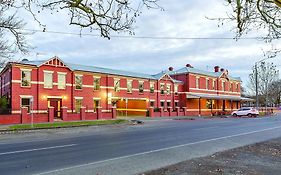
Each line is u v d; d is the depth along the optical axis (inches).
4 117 1112.2
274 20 294.0
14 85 1284.4
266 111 2476.6
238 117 2001.7
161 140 696.4
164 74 2062.0
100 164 409.4
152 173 346.9
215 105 2404.0
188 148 574.2
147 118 1652.3
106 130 983.6
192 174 340.8
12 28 502.3
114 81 1733.5
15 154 487.8
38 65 1363.2
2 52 881.5
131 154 497.4
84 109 1384.1
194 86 2212.1
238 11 260.8
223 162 421.4
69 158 453.7
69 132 910.4
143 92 1910.7
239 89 2741.1
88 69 1610.5
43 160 435.5
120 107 2006.6
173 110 2041.1
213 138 748.6
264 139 744.3
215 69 2596.0
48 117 1243.8
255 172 355.9
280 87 3240.7
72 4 211.6
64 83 1475.1
